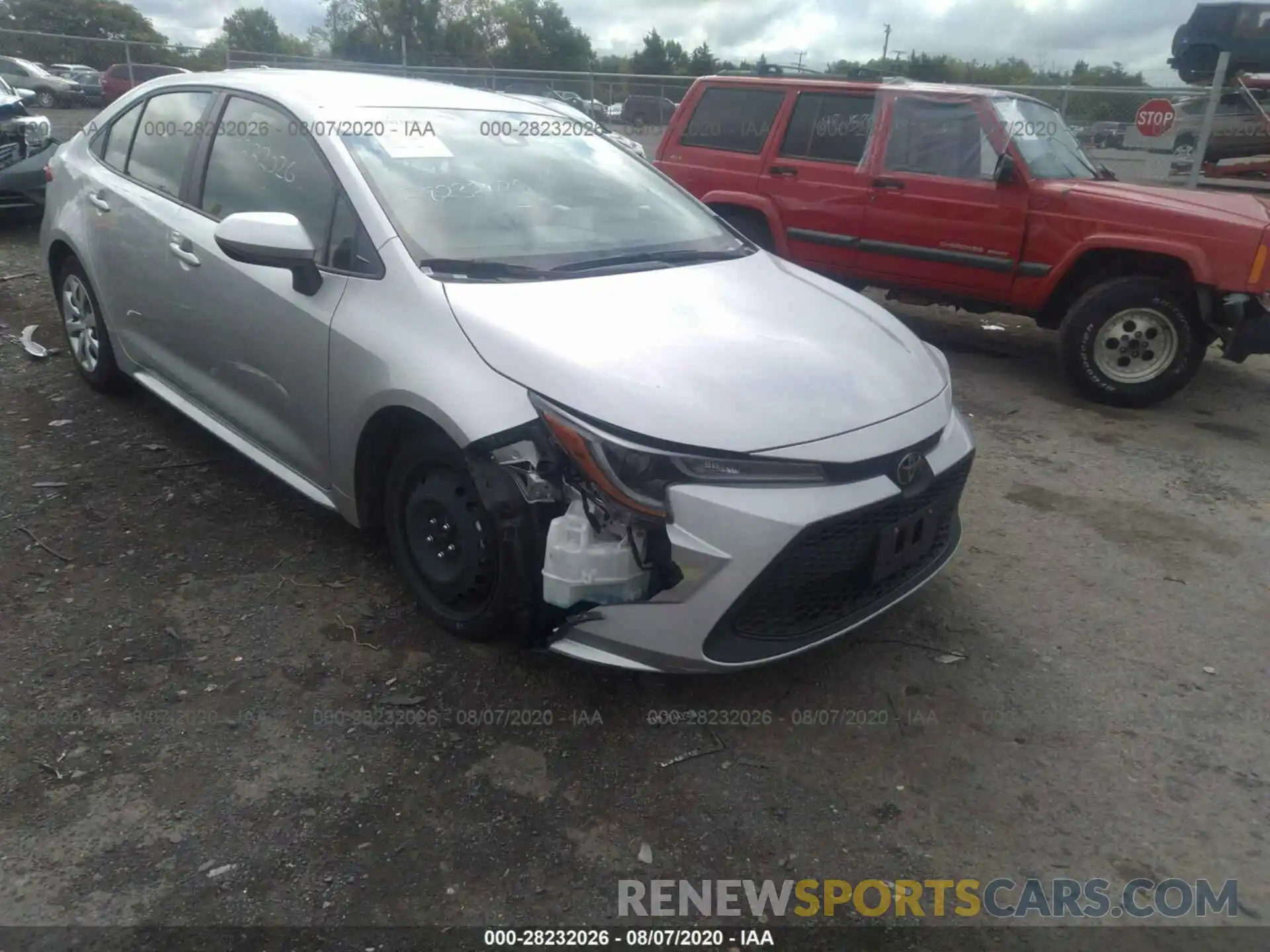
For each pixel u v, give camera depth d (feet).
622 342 9.61
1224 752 9.78
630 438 8.66
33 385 17.63
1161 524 14.83
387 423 10.43
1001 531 14.40
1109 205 19.93
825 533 8.98
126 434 15.71
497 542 9.65
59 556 12.03
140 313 14.43
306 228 11.54
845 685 10.51
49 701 9.52
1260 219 18.58
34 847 7.86
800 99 24.54
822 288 12.59
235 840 8.04
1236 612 12.39
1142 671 11.05
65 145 17.47
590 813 8.57
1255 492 16.17
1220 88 38.19
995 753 9.62
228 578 11.74
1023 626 11.84
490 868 7.95
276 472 12.35
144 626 10.75
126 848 7.90
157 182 14.29
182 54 64.90
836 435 9.17
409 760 9.03
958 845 8.50
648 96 56.54
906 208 22.71
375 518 11.41
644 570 8.89
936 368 11.25
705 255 12.66
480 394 9.30
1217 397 21.40
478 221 11.46
